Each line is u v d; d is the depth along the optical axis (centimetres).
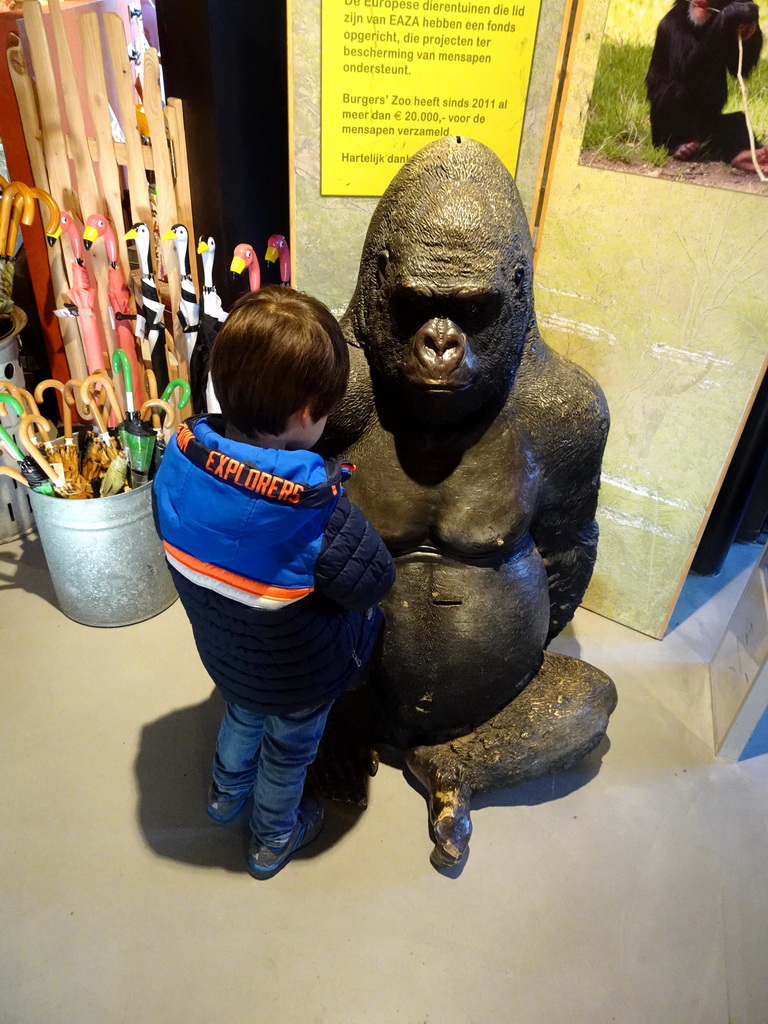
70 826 153
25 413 174
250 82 194
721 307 166
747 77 142
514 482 135
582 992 131
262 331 89
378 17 145
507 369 132
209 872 146
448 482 135
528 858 152
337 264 178
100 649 194
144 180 208
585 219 172
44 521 181
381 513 136
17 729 172
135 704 179
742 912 145
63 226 203
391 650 146
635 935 140
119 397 215
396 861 150
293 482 94
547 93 159
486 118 159
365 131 158
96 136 208
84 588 192
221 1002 127
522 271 127
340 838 154
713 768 173
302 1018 126
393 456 136
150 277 208
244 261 193
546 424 139
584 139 163
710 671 201
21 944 134
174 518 102
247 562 100
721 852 156
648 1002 131
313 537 100
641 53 149
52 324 239
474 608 142
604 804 164
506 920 141
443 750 157
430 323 119
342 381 98
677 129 153
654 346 178
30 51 195
